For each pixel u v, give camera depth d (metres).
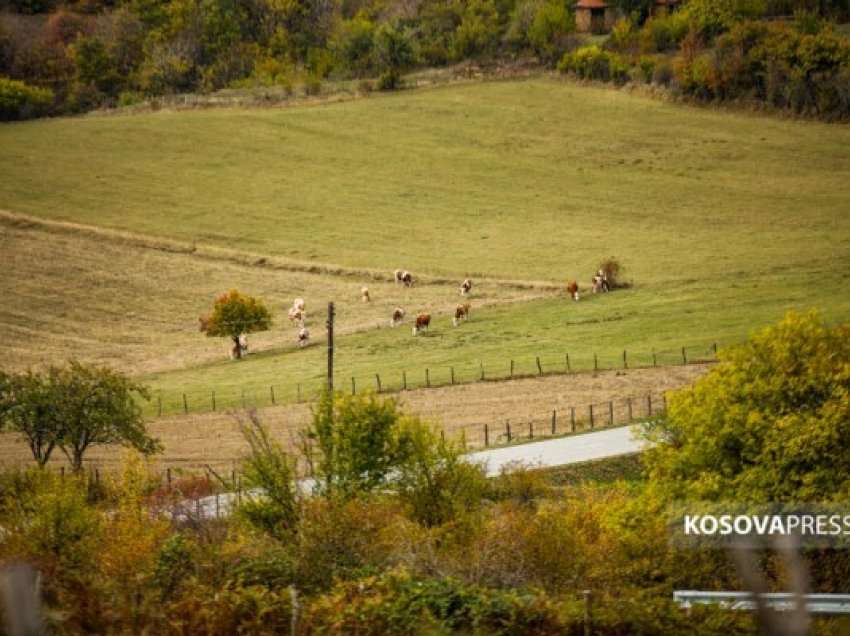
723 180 142.75
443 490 41.31
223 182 150.38
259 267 121.94
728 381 39.84
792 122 156.50
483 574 30.05
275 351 94.56
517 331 92.00
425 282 113.06
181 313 110.94
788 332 40.41
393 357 87.62
